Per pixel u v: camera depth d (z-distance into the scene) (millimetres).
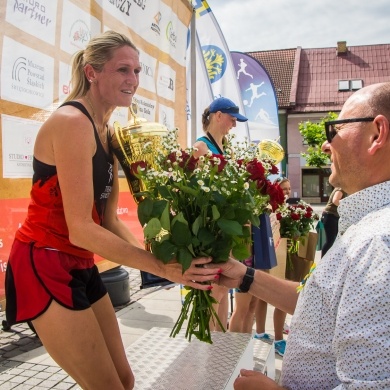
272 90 7426
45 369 3811
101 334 1950
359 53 37312
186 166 1979
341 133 1544
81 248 1997
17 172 2830
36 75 2967
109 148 2152
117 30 3902
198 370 2213
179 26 5195
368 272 1279
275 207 2154
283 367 1577
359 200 1467
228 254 1988
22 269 1897
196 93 5840
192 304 2092
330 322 1409
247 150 2361
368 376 1244
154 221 1886
